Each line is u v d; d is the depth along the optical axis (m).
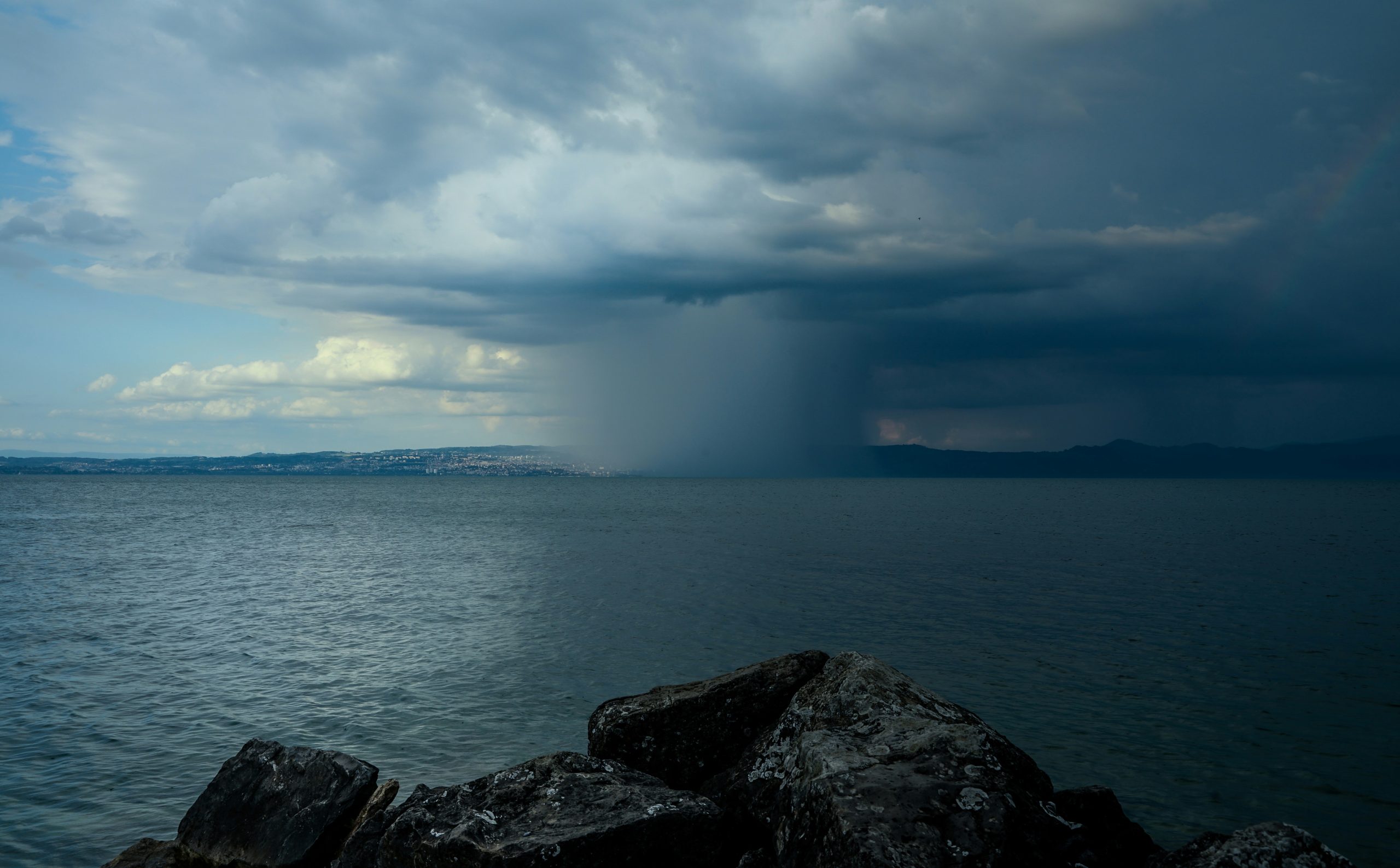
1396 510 145.00
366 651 27.84
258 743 11.91
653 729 10.98
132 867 10.97
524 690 23.08
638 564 55.94
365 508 148.00
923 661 27.03
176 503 155.62
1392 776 17.30
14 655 26.88
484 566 55.44
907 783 7.59
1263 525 101.88
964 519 113.00
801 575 49.97
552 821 8.50
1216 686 24.09
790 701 10.71
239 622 33.25
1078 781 16.95
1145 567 54.88
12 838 13.54
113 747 17.95
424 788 9.83
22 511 122.38
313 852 10.39
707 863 8.53
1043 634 31.44
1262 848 7.05
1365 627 33.41
